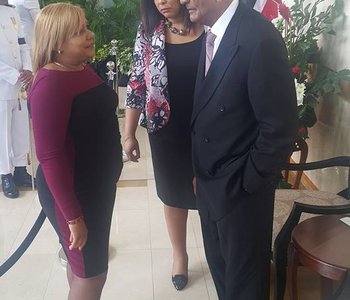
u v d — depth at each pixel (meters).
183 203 2.08
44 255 2.47
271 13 2.49
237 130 1.36
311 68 3.05
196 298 2.12
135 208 3.04
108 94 1.49
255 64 1.22
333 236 1.62
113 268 2.36
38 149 1.37
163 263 2.41
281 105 1.24
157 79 1.85
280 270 1.70
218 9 1.30
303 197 2.07
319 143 3.05
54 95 1.33
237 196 1.40
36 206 3.08
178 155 1.97
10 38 2.92
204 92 1.38
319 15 2.75
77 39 1.36
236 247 1.47
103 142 1.49
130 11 6.01
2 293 2.16
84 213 1.50
